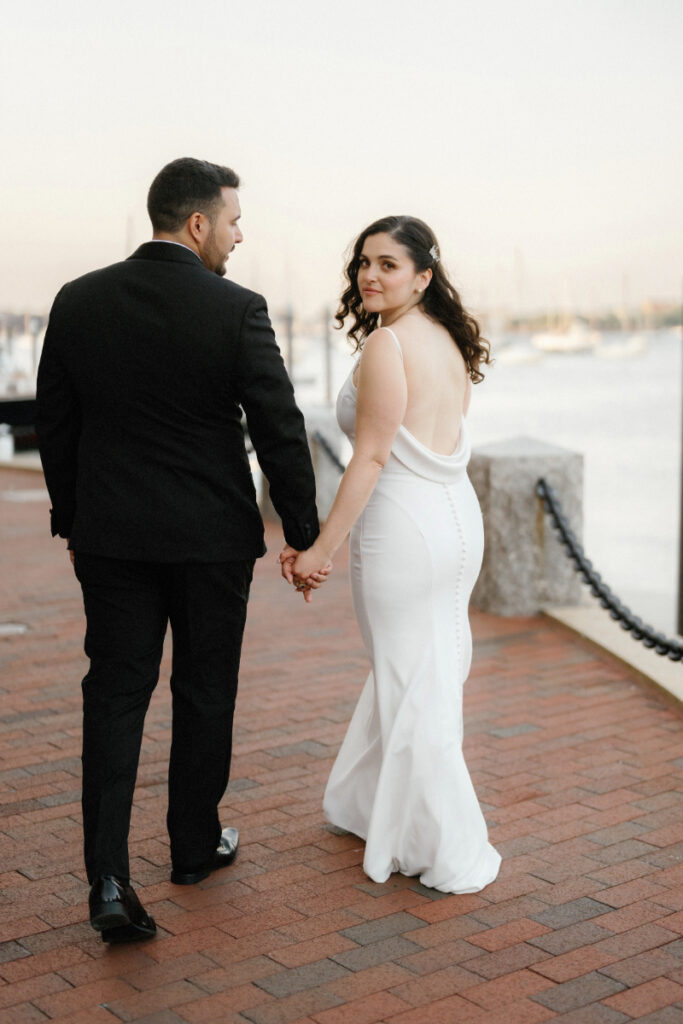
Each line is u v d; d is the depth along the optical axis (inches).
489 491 245.6
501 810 141.3
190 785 118.4
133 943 108.2
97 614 109.9
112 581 108.7
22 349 642.2
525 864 125.7
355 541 123.0
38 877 123.0
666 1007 96.3
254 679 202.2
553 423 1499.8
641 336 4328.3
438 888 119.0
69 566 322.3
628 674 201.8
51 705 187.6
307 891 119.5
